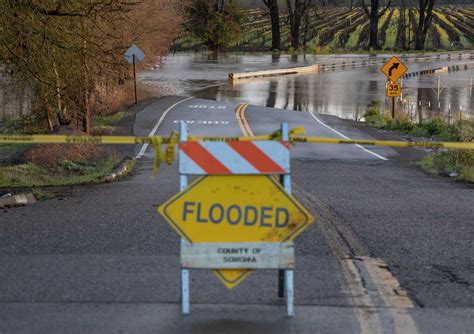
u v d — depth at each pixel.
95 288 10.77
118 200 19.53
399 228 15.44
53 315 9.62
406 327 9.26
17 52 24.83
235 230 9.33
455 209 18.19
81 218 16.47
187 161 9.28
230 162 9.27
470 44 196.88
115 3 26.70
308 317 9.55
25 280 11.20
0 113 51.72
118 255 12.77
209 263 9.34
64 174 28.98
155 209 17.70
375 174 27.58
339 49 178.00
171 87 88.44
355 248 13.48
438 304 10.20
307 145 40.12
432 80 104.44
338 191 21.67
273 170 9.27
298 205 9.28
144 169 30.19
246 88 89.75
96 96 40.41
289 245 9.34
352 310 9.86
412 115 62.31
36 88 27.81
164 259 12.48
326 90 88.81
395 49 180.25
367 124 54.69
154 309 9.84
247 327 9.18
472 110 69.44
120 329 9.12
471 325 9.36
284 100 77.38
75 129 40.50
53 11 24.28
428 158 32.44
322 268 11.99
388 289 10.87
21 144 39.03
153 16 71.12
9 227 15.41
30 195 19.80
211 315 9.60
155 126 48.41
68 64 25.89
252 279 11.25
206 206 9.30
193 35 167.38
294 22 179.12
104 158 33.38
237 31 168.25
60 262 12.29
